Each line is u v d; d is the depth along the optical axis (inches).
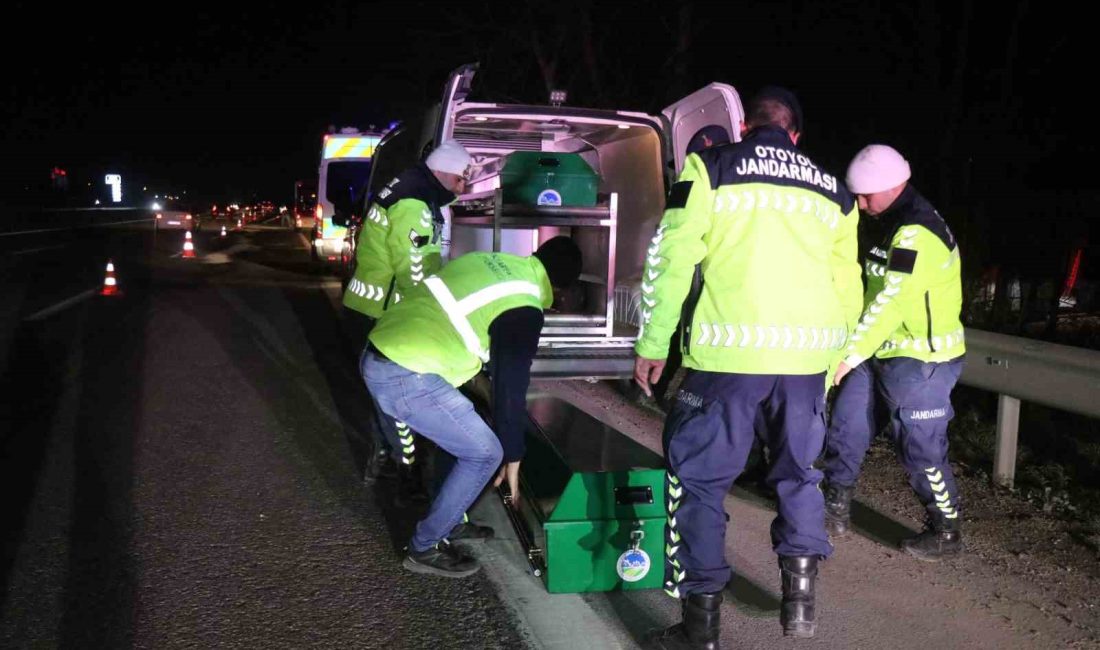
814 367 120.3
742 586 154.3
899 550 169.2
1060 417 267.7
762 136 122.9
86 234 1186.6
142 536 167.0
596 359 224.5
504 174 237.5
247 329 391.5
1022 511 187.8
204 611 139.7
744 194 117.6
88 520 173.5
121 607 140.1
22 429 232.1
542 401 212.2
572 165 242.2
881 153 150.9
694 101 233.6
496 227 217.8
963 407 271.0
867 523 182.5
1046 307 372.5
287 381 293.4
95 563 154.9
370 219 193.0
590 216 227.3
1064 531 177.8
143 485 193.6
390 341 144.9
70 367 305.0
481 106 232.8
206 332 379.6
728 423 120.2
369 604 144.2
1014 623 141.3
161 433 231.3
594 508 147.3
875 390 166.6
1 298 475.5
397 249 183.5
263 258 832.9
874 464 219.9
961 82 442.9
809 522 124.7
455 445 146.7
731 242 118.1
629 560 149.1
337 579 152.5
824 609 145.3
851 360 153.8
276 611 140.7
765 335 117.2
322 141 623.5
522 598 148.3
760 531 179.0
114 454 213.6
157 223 1291.8
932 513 165.0
